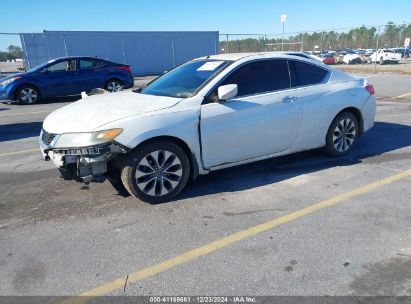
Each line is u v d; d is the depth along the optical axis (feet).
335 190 13.99
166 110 12.90
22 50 75.00
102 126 12.00
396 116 27.50
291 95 15.46
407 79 55.62
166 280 9.04
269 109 14.78
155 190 13.09
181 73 16.06
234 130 13.99
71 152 11.96
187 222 11.84
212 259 9.82
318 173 15.85
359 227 11.17
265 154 15.24
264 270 9.28
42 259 10.04
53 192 14.67
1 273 9.47
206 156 13.73
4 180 16.24
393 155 18.06
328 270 9.18
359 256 9.71
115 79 46.26
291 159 17.80
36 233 11.46
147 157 12.73
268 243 10.48
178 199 13.58
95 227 11.71
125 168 12.55
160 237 11.00
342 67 93.91
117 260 9.91
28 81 41.14
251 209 12.62
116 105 13.58
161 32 92.27
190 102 13.37
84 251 10.37
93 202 13.57
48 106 40.11
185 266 9.56
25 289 8.84
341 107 16.97
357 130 18.25
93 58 44.86
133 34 88.58
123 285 8.91
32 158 19.57
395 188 13.98
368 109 18.24
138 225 11.76
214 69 14.66
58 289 8.82
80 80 43.80
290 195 13.67
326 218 11.82
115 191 14.47
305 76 16.30
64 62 43.06
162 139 12.91
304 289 8.54
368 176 15.31
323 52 117.50
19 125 29.12
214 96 13.79
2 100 41.73
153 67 93.45
